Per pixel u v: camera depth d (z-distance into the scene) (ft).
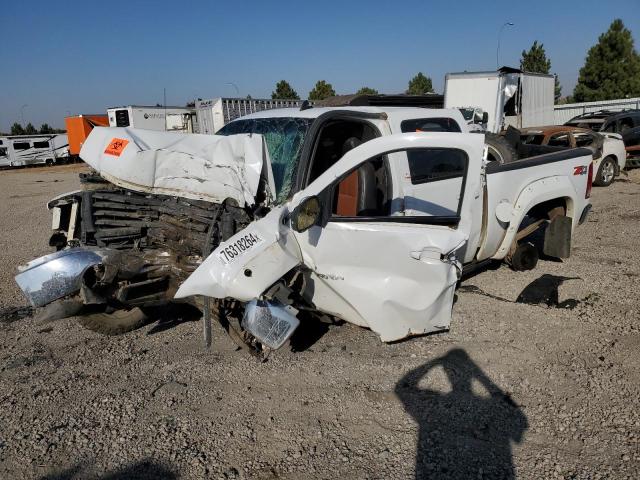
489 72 57.67
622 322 14.25
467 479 8.71
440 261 11.43
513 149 18.49
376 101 54.03
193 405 11.02
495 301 15.89
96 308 13.21
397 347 13.24
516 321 14.51
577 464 8.96
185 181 12.19
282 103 83.76
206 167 11.96
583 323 14.28
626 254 20.88
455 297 16.29
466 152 11.50
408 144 11.18
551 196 16.85
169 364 12.76
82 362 13.00
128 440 9.91
